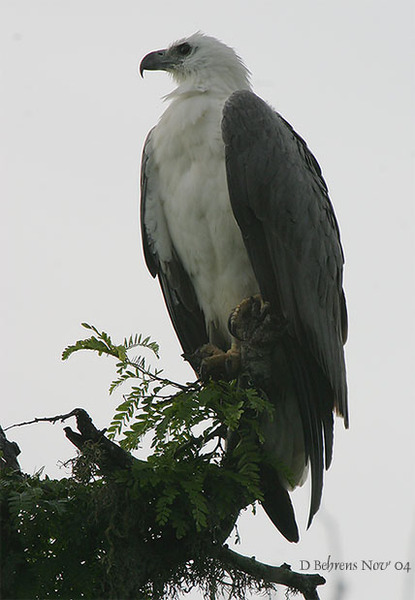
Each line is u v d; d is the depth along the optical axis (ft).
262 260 36.32
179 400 28.35
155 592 26.61
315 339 36.50
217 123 38.47
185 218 38.32
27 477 27.37
